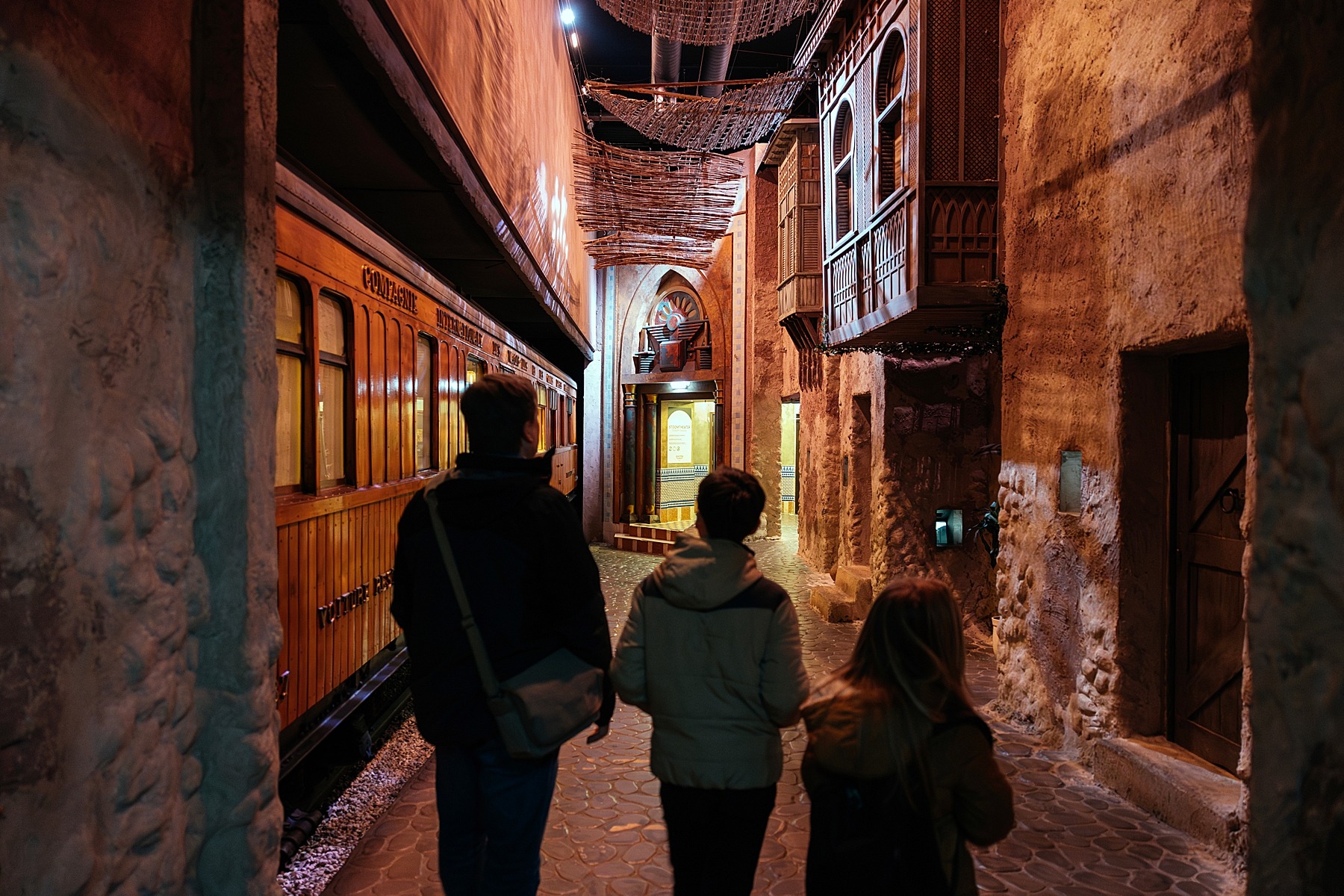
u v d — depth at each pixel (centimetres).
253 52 206
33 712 138
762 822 222
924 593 179
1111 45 423
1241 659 369
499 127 634
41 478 140
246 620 201
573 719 209
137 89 173
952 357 840
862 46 778
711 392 1780
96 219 157
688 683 220
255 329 206
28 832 137
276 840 214
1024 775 441
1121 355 419
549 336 1805
